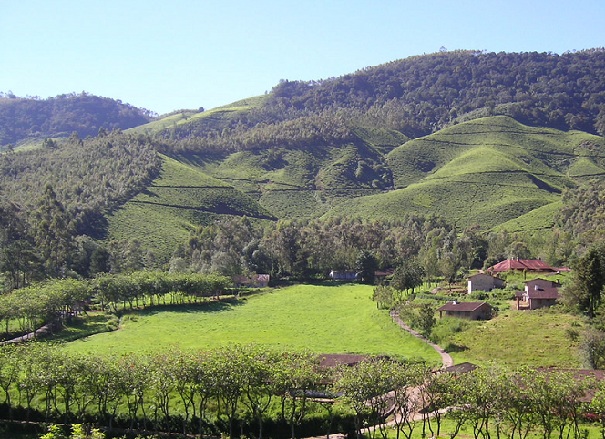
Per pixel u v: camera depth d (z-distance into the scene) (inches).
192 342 3710.6
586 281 3754.9
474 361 3065.9
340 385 2014.0
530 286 4510.3
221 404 2288.4
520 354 3093.0
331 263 7194.9
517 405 1797.5
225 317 4726.9
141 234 7411.4
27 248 5349.4
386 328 4018.2
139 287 5073.8
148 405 2300.7
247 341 3737.7
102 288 4906.5
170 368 2108.8
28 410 2224.4
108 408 2282.2
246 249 7140.8
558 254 6387.8
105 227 7377.0
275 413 2219.5
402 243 7583.7
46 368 2186.3
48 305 3986.2
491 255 6929.1
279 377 2034.9
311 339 3818.9
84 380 2134.6
